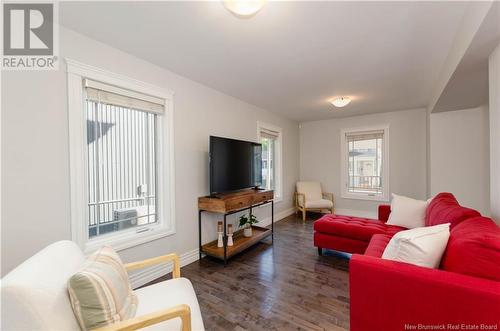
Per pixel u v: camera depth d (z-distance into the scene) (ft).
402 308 3.71
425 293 3.50
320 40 6.18
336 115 15.62
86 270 3.26
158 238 7.68
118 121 7.11
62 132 5.52
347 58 7.24
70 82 5.63
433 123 11.32
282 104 12.69
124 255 6.81
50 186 5.31
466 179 10.59
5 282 2.62
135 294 4.13
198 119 9.27
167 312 3.18
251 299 6.29
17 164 4.84
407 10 4.97
